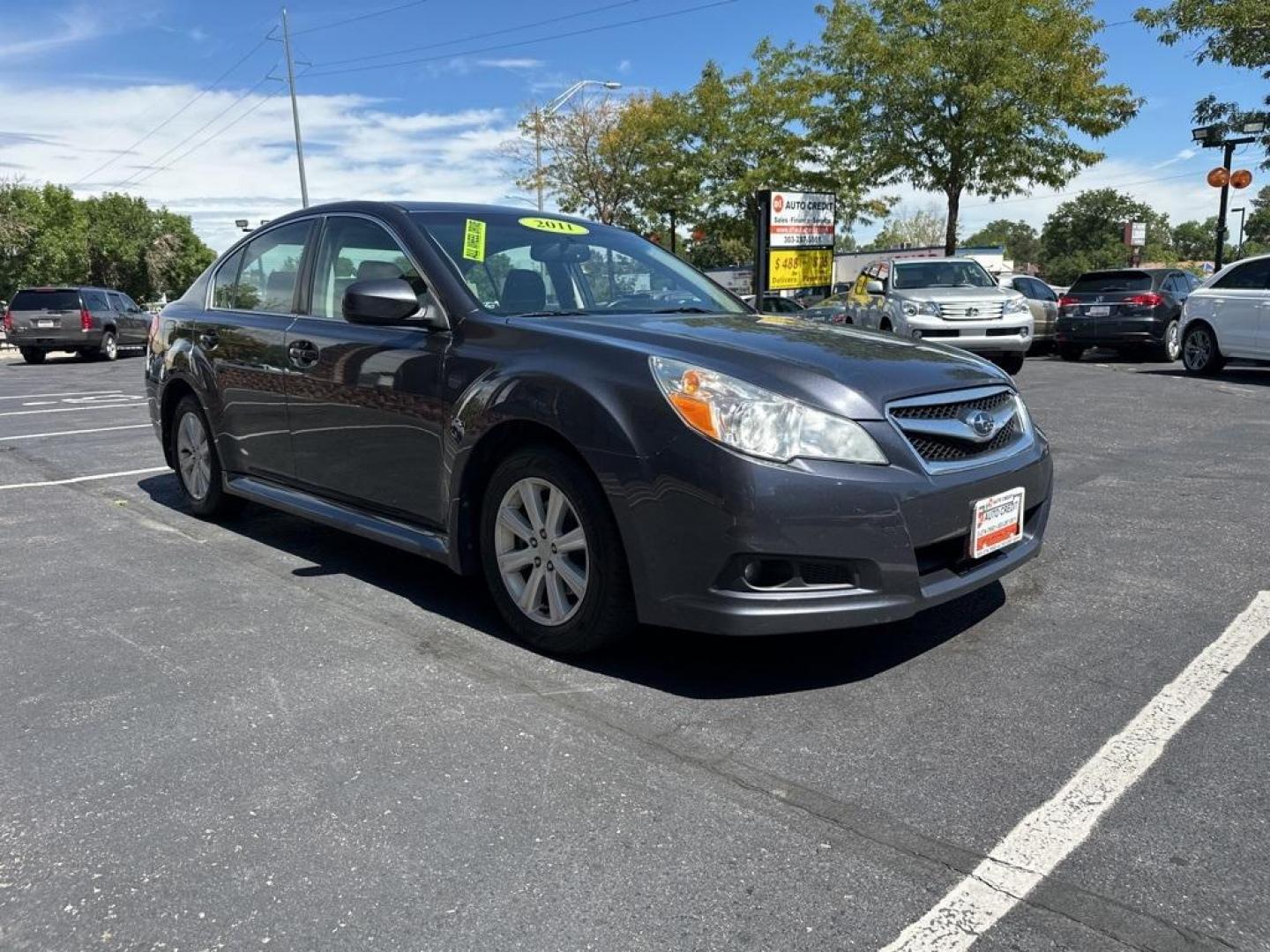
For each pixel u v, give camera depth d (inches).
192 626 150.0
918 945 77.3
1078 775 102.6
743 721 116.0
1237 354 476.1
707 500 114.0
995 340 518.3
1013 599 156.6
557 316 149.6
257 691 125.7
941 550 126.1
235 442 197.9
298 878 87.2
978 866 87.4
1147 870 86.4
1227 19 590.6
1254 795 98.0
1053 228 4101.9
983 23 725.9
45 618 154.5
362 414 161.3
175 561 186.7
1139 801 97.3
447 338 147.8
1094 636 140.4
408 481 154.7
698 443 115.2
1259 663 129.6
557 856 89.7
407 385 151.6
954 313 518.0
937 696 122.0
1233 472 249.1
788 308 776.3
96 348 892.6
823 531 114.0
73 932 80.4
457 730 114.4
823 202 789.2
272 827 95.1
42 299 864.3
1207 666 129.0
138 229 2800.2
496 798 99.6
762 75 1096.8
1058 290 828.6
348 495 169.5
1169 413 359.9
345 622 150.8
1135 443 295.6
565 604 132.9
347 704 121.5
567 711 118.9
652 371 122.1
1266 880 84.7
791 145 1067.9
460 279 153.0
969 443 128.9
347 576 175.2
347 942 78.8
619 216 1244.5
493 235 166.6
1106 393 422.3
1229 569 169.9
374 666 133.6
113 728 116.2
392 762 107.2
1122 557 177.9
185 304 221.8
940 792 99.6
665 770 104.7
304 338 174.4
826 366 124.3
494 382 136.1
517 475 134.9
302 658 136.7
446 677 129.4
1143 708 117.6
